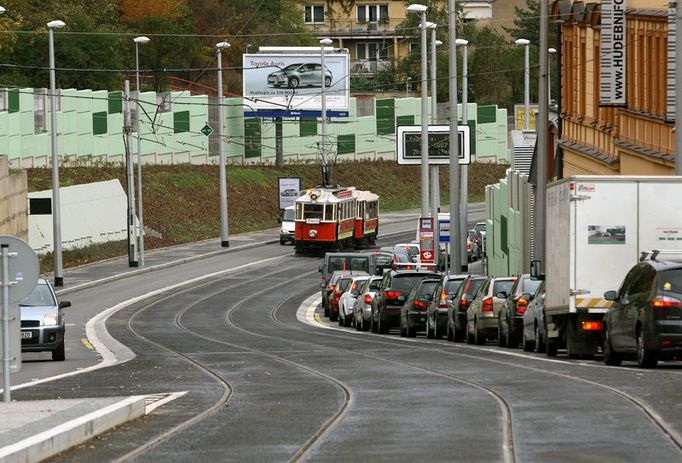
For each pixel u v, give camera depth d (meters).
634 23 92.44
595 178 56.06
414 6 129.00
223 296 137.88
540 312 65.06
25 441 28.03
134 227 162.50
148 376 53.03
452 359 60.34
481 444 29.39
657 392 39.66
